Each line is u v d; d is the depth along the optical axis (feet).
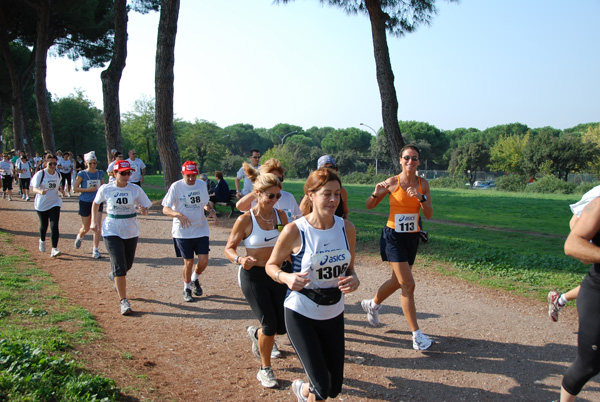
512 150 188.55
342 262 10.70
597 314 9.85
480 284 25.17
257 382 13.79
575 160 163.73
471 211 67.21
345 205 18.80
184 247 21.52
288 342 17.13
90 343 15.15
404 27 42.83
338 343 10.84
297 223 10.77
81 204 30.25
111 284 24.21
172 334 17.52
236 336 17.61
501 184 140.77
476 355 16.01
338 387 10.76
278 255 10.93
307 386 10.87
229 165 262.67
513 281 25.77
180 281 25.35
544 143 169.17
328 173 10.50
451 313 20.49
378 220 51.01
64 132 205.36
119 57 59.98
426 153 272.10
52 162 29.55
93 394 11.33
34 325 16.11
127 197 20.34
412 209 16.46
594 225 9.52
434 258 30.89
